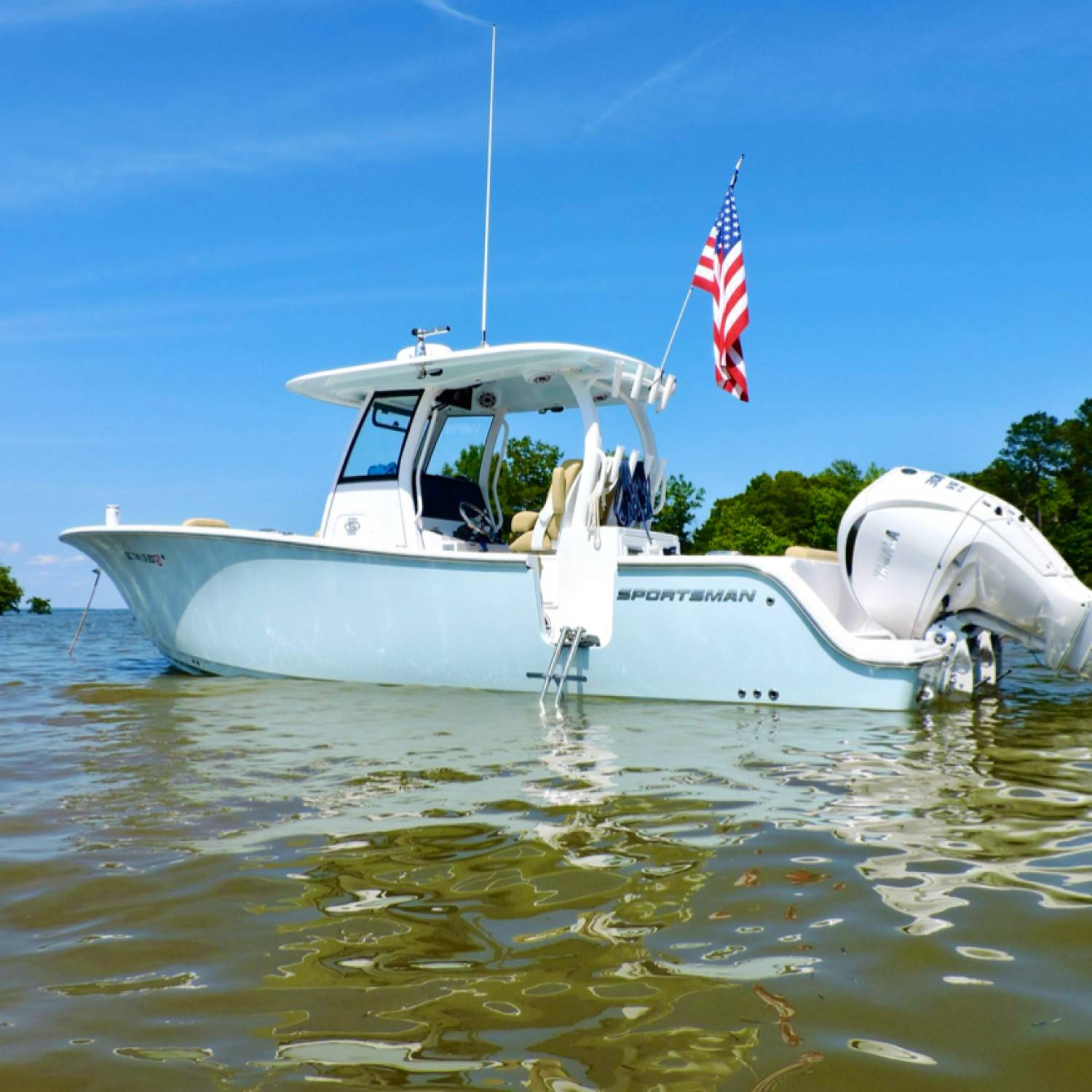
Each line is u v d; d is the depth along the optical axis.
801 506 71.50
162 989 1.97
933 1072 1.61
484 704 6.52
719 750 4.72
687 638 6.61
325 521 8.50
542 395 8.96
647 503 8.09
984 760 4.44
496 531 9.13
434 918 2.37
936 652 6.18
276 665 7.97
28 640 17.66
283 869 2.77
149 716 6.01
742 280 7.38
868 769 4.22
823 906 2.42
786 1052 1.68
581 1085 1.58
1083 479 97.94
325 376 8.23
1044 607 6.16
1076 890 2.54
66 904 2.49
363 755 4.60
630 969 2.05
